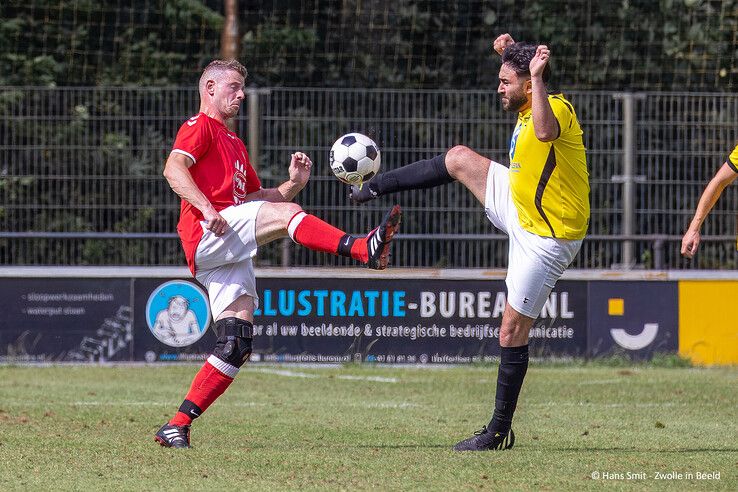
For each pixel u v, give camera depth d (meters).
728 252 37.34
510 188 18.88
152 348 35.84
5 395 27.81
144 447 18.86
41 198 36.16
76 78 44.81
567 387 30.39
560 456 18.33
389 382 31.86
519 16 44.47
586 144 36.34
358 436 20.75
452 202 36.53
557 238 18.53
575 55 44.22
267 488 15.34
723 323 36.72
